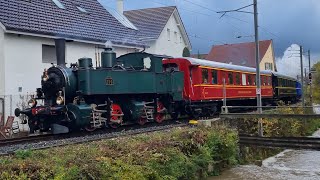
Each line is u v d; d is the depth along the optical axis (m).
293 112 24.16
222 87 22.94
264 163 17.33
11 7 19.86
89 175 7.49
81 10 25.05
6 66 18.72
